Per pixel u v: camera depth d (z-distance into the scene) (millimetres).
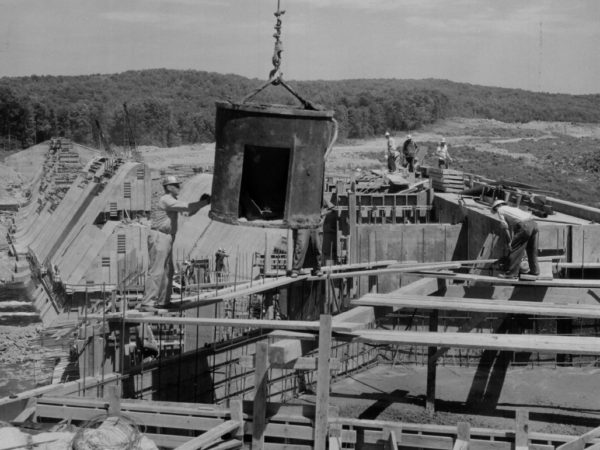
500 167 82062
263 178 14258
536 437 13539
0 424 13008
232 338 19422
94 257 36406
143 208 43562
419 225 32375
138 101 126062
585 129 160750
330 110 14008
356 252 32281
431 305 16688
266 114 13711
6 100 112000
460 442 13117
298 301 22609
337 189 37188
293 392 18766
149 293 16438
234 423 13750
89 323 18375
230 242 35469
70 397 14492
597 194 67250
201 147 114625
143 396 16578
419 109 146625
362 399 17703
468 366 20141
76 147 90375
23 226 64875
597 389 18328
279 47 13875
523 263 19484
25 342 30359
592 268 22828
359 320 16797
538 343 14609
